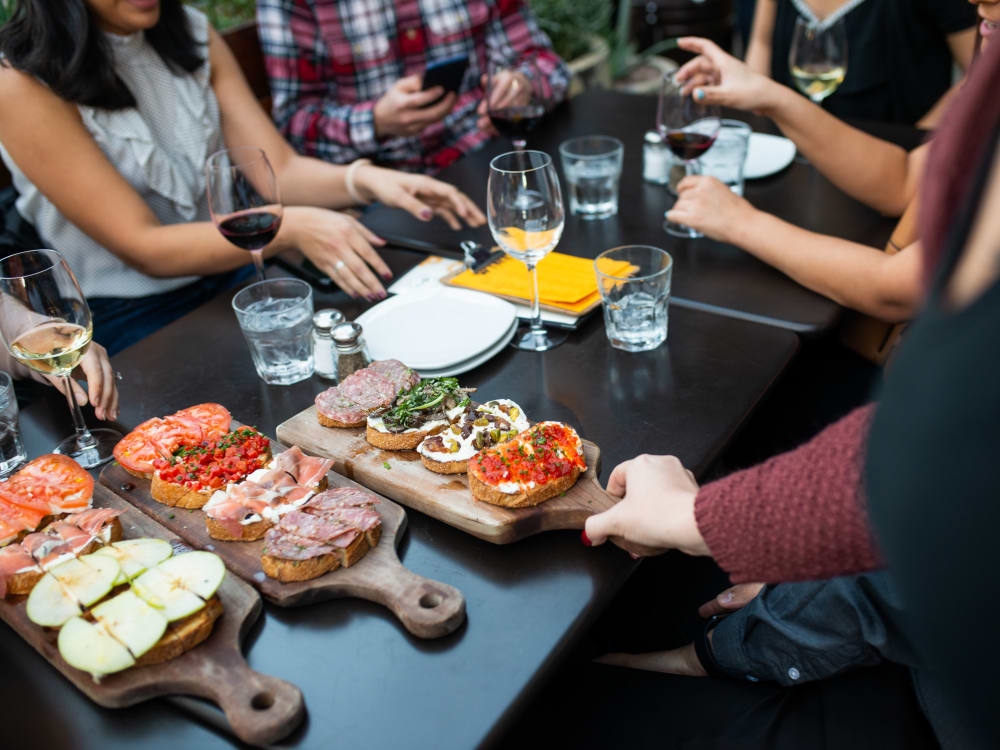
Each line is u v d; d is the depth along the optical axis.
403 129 2.55
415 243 1.85
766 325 1.48
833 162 1.79
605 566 1.02
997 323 0.42
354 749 0.82
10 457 1.24
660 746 1.18
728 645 1.25
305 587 0.98
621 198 1.98
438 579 1.02
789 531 0.78
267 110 2.95
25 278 1.15
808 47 2.14
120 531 1.07
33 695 0.92
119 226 1.94
